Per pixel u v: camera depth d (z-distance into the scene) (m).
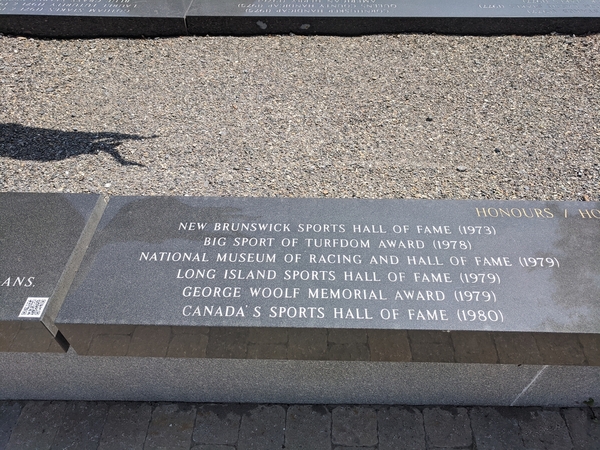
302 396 3.11
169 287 2.81
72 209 3.27
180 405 3.15
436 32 6.39
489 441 2.95
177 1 6.64
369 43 6.23
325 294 2.76
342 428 3.01
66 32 6.37
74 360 2.93
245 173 4.32
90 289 2.80
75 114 5.06
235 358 2.83
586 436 2.97
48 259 2.94
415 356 2.74
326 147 4.63
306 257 2.95
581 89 5.29
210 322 2.64
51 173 4.31
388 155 4.52
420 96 5.30
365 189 4.14
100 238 3.07
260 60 5.92
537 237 3.04
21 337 2.73
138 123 4.95
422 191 4.12
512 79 5.51
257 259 2.94
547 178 4.23
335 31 6.39
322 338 2.67
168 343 2.73
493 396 3.07
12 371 3.00
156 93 5.37
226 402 3.16
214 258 2.95
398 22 6.31
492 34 6.34
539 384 2.99
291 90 5.41
